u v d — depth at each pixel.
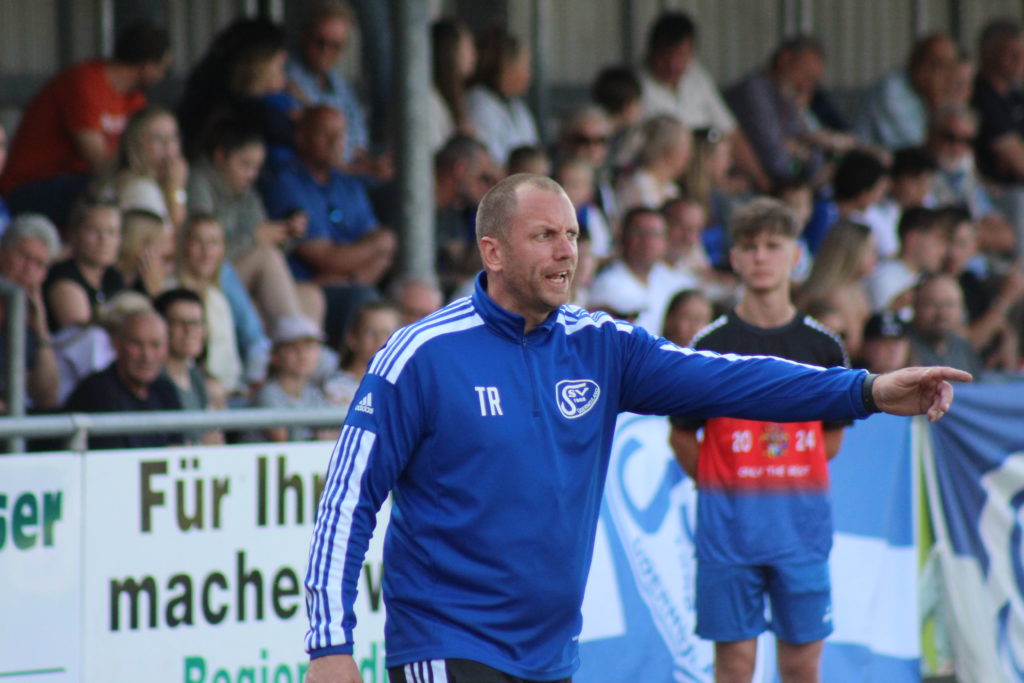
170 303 21.80
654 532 19.91
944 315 26.81
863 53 44.59
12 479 16.08
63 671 16.36
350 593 11.88
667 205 30.19
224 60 28.77
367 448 11.91
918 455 21.38
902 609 21.23
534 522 12.14
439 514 12.16
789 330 18.00
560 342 12.52
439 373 12.05
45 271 22.17
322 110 28.64
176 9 35.75
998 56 40.16
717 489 18.03
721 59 43.09
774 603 18.22
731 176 37.00
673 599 20.00
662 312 28.64
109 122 28.56
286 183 28.30
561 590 12.28
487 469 12.07
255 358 25.55
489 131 33.66
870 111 40.62
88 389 20.27
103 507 16.59
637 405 12.96
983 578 21.67
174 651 17.00
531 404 12.21
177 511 17.00
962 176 38.12
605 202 31.86
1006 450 21.75
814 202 35.12
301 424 17.81
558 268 12.10
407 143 26.70
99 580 16.58
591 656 19.25
